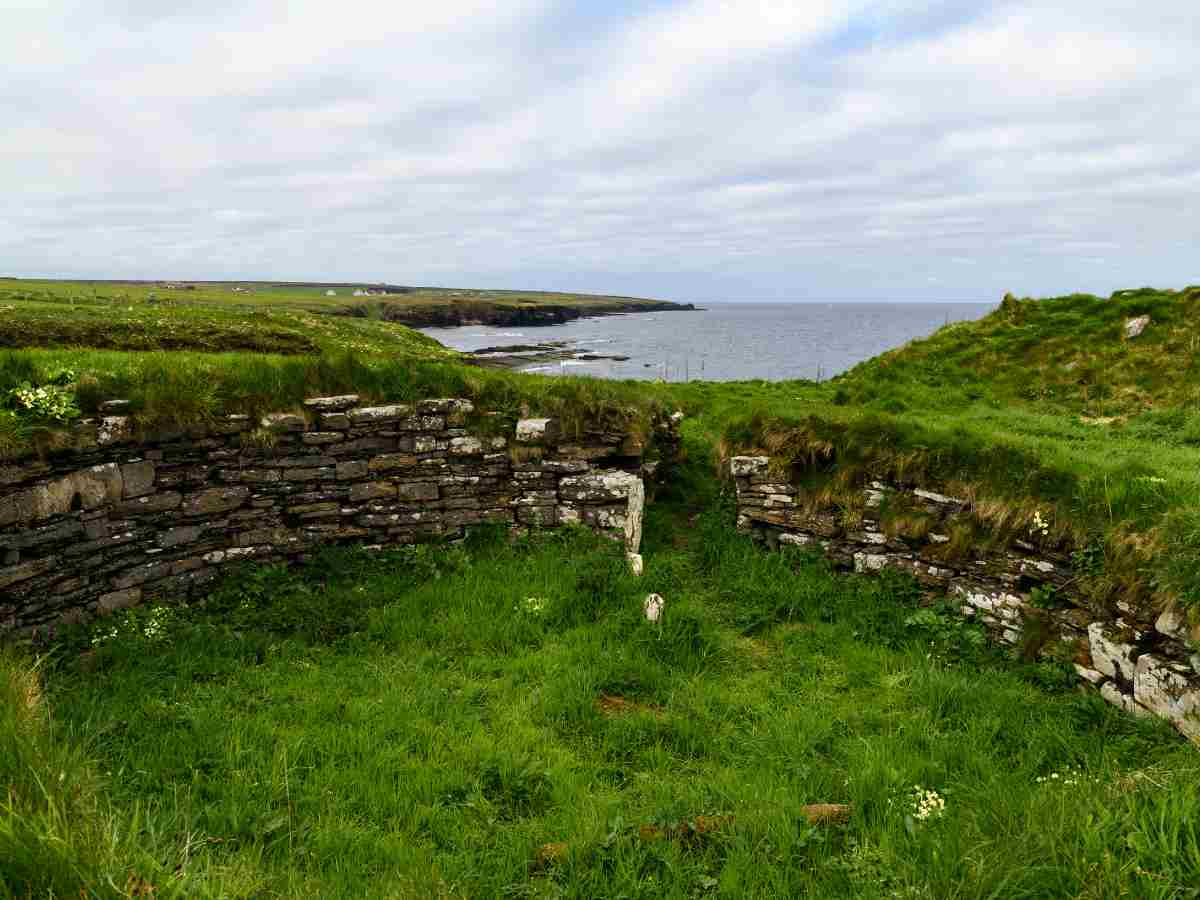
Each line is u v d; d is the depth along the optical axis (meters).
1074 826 4.40
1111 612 7.63
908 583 9.83
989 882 4.11
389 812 5.55
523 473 11.62
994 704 7.29
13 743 4.46
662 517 12.95
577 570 10.30
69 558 8.24
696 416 19.94
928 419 16.39
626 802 5.81
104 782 4.82
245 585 9.55
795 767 6.21
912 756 6.33
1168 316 22.05
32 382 8.77
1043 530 8.59
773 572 10.70
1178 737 6.45
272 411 10.35
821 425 11.66
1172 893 3.80
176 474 9.42
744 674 8.27
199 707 6.73
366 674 7.82
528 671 7.99
